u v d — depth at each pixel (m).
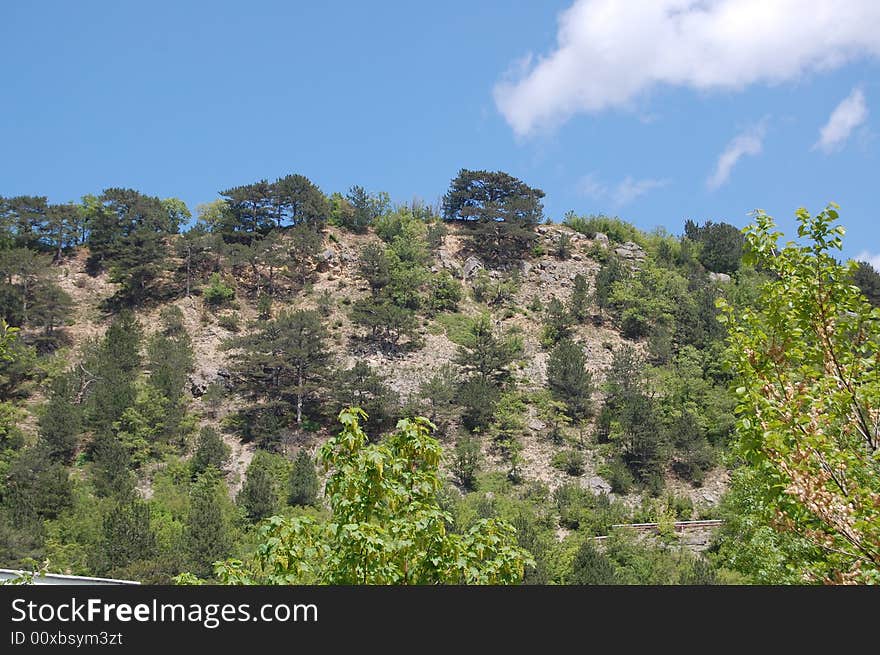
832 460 9.21
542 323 82.00
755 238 11.44
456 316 82.75
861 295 10.58
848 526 8.68
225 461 57.47
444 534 11.05
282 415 65.25
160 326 77.88
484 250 96.94
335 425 64.88
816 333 10.45
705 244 103.56
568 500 53.75
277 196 95.62
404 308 81.00
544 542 42.12
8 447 53.62
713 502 56.34
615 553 41.53
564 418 63.38
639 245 103.44
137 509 41.84
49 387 63.78
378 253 85.06
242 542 43.38
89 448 56.06
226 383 68.38
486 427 64.19
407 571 10.81
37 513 44.69
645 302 81.81
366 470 10.74
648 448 59.66
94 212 93.19
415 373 71.56
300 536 10.89
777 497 9.76
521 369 72.94
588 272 93.81
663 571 38.16
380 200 107.38
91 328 78.50
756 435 9.65
